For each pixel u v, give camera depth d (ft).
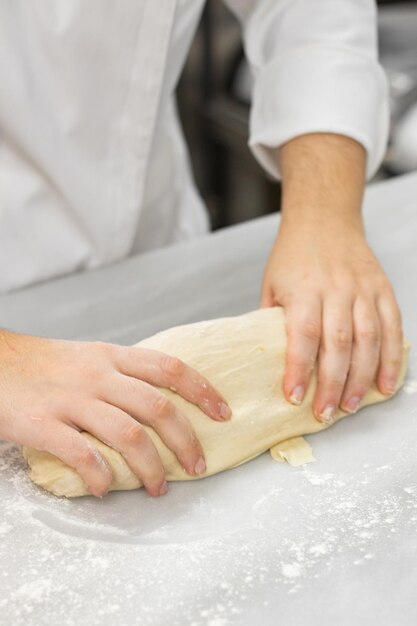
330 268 3.20
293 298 3.12
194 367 2.87
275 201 8.13
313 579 2.33
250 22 4.22
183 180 4.85
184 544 2.46
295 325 3.01
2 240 3.92
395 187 4.75
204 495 2.67
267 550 2.43
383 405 3.05
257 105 4.10
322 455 2.83
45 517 2.59
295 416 2.88
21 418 2.63
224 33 8.38
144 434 2.59
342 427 2.96
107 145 3.85
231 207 9.46
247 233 4.37
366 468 2.75
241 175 9.01
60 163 3.83
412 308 3.59
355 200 3.59
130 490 2.70
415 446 2.84
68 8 3.51
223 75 8.58
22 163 3.88
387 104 4.12
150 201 4.64
